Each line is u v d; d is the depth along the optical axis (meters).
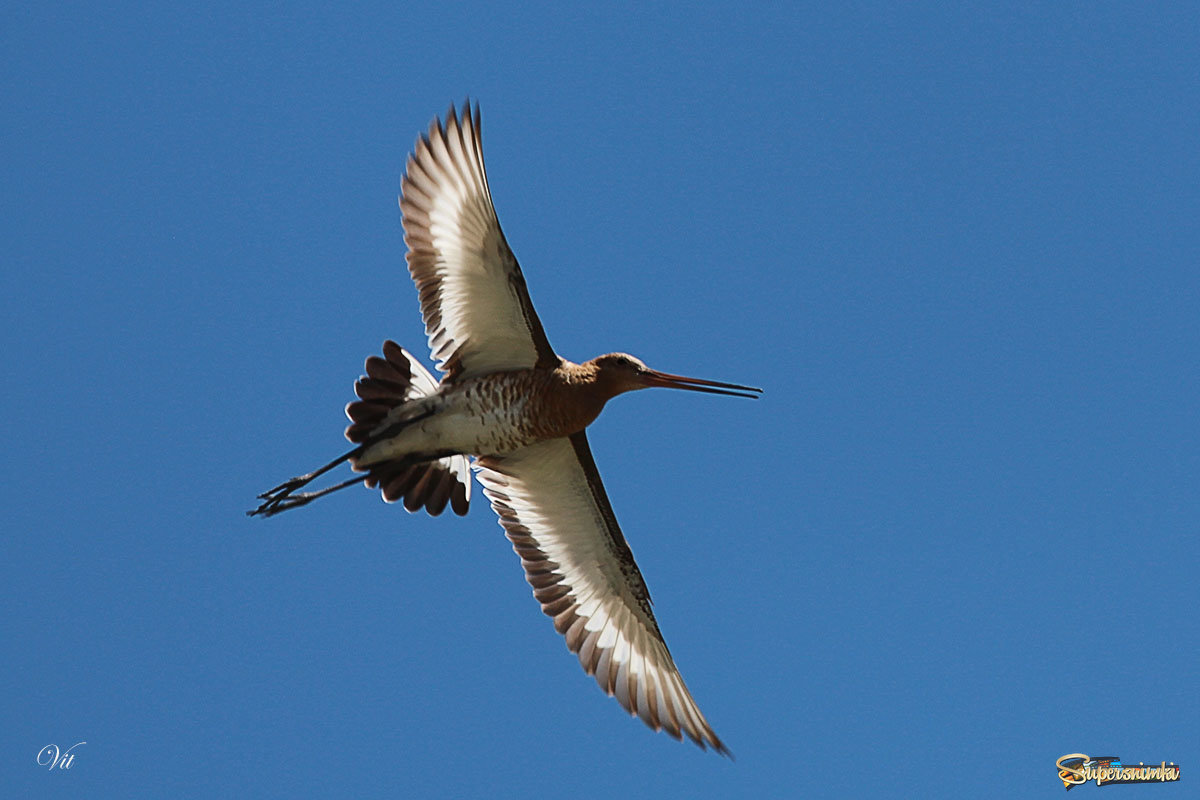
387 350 15.44
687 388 15.76
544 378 15.18
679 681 16.72
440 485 16.27
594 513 16.66
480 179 14.26
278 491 16.05
